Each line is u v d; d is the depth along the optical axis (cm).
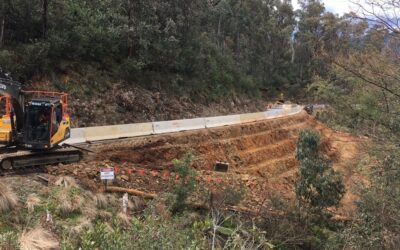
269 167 2973
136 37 3269
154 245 486
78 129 2011
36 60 2395
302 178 1528
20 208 1045
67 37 2633
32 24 2669
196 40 4281
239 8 6662
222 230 1100
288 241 1407
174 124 2655
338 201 1509
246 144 3050
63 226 989
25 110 1381
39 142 1388
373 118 1166
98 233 462
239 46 6725
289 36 8044
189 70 4103
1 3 2466
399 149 1048
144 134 2381
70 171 1439
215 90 4525
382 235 1093
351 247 1159
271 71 7419
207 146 2573
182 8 3912
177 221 955
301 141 1606
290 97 7194
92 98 2638
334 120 1513
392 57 866
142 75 3316
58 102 1462
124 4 3275
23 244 822
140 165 1939
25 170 1398
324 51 959
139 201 1359
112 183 1456
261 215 1472
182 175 1449
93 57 2922
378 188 1179
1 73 1455
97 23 2972
